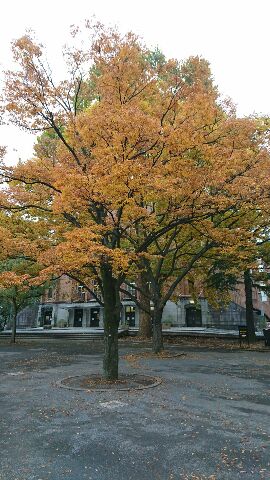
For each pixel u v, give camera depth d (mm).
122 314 49750
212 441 6688
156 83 13828
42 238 14562
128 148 10820
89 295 52531
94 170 10219
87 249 10211
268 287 27672
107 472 5477
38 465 5734
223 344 26750
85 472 5480
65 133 14094
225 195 13039
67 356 20344
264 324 47312
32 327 55781
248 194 12375
